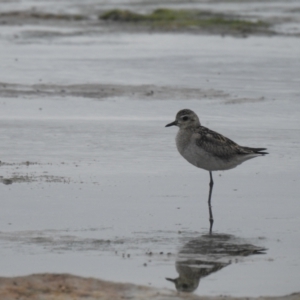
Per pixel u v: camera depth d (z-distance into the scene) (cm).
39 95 2638
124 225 1323
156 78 3023
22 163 1734
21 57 3547
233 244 1234
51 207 1418
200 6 6244
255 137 2038
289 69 3309
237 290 1044
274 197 1505
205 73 3180
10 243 1221
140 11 5722
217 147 1451
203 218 1372
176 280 1073
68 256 1165
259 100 2595
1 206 1420
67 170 1680
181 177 1645
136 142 1975
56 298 967
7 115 2291
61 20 5188
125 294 990
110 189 1541
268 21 5272
